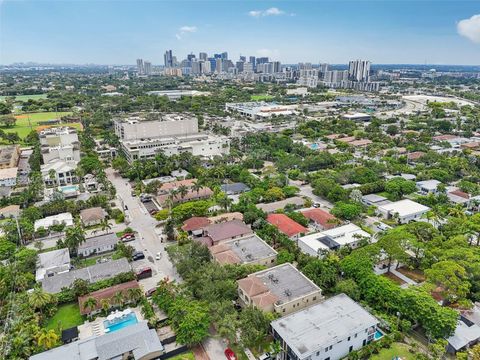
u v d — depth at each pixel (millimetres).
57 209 151125
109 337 79938
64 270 109250
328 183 169625
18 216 143625
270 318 82562
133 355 76438
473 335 81562
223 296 91250
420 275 108875
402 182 172625
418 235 118000
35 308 88812
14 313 86625
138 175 194750
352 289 93250
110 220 149000
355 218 146875
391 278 107312
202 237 125250
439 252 105812
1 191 173125
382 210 149500
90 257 121562
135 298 94938
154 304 95750
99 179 184875
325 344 74250
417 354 76438
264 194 161125
